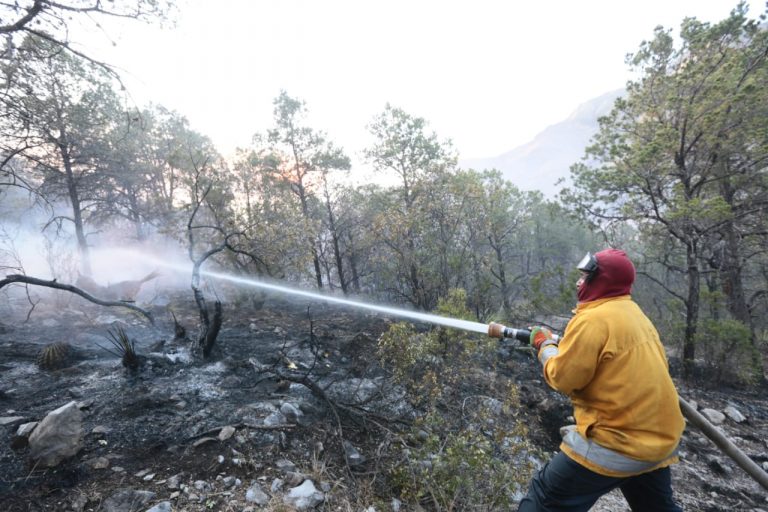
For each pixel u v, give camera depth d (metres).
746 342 7.93
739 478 4.84
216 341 7.00
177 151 12.34
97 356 5.89
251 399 4.59
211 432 3.72
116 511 2.66
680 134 8.88
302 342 7.29
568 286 9.21
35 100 6.80
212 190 11.12
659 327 9.85
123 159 15.42
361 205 15.39
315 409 4.55
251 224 10.16
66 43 5.95
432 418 4.09
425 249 10.96
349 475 3.48
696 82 8.50
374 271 14.73
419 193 11.78
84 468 3.04
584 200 10.16
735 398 7.61
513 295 13.91
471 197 11.01
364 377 5.77
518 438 4.36
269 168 15.19
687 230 8.74
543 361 2.12
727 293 10.69
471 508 3.29
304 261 11.71
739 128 8.37
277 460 3.50
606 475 1.84
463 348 5.93
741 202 9.62
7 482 2.80
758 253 10.41
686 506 4.17
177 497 2.87
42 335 7.10
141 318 8.76
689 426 6.10
